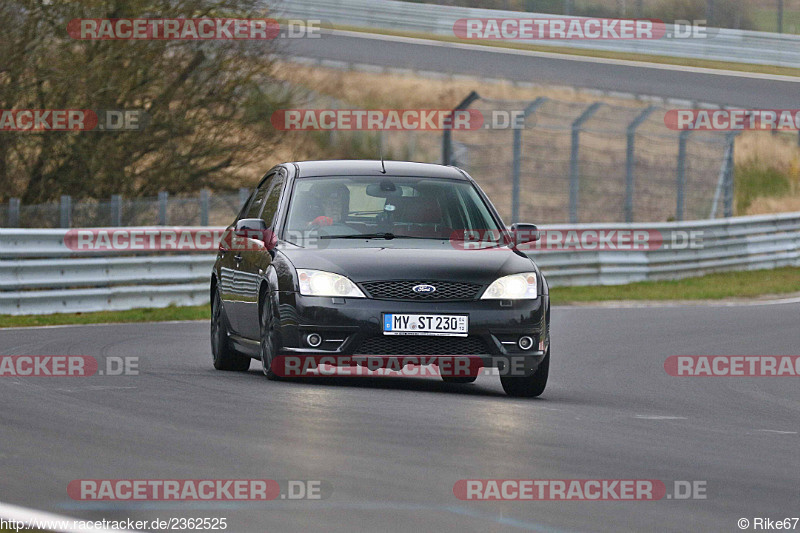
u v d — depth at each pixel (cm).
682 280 8469
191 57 8456
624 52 14888
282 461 1920
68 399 2616
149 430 2198
